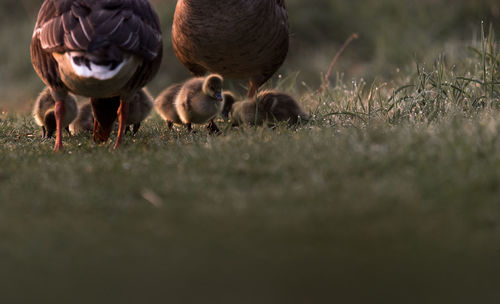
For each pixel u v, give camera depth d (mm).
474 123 11852
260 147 11078
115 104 14234
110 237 7398
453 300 5574
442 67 18062
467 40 33031
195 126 16984
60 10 12008
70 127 17109
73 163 11016
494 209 7750
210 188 9164
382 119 14281
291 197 8562
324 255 6742
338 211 8008
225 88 27312
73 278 6191
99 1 11938
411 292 5773
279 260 6621
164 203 8664
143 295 5758
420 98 15719
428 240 7070
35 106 15977
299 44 37531
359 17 37938
